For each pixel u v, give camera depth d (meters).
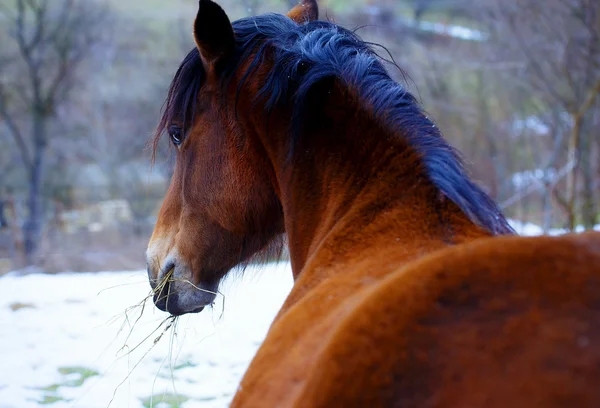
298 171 2.31
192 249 2.67
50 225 20.70
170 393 5.28
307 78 2.27
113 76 24.52
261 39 2.51
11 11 24.17
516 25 13.87
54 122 24.31
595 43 11.57
